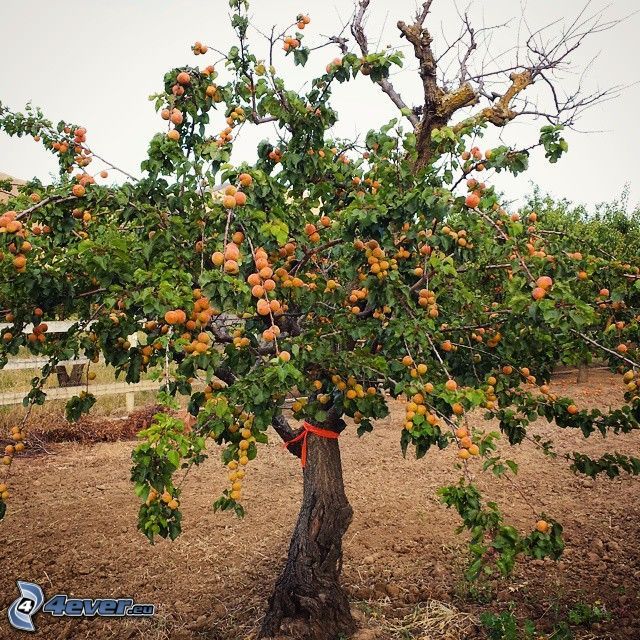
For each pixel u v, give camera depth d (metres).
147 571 4.55
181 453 2.01
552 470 6.74
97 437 8.12
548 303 2.32
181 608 4.04
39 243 2.76
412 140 2.79
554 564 4.58
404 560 4.62
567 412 3.25
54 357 2.95
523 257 2.63
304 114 3.01
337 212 3.14
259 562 4.64
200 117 2.92
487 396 2.93
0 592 4.25
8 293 2.69
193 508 5.70
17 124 3.19
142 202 2.66
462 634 3.62
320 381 2.91
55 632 3.81
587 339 3.07
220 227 2.56
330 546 3.58
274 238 2.56
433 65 3.62
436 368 2.82
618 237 10.05
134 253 2.66
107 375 10.12
